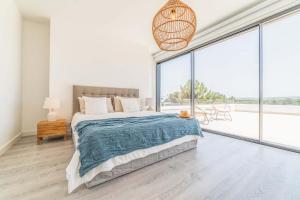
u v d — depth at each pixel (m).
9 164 1.95
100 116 2.76
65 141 2.97
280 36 2.88
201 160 2.11
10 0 2.53
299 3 2.22
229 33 3.20
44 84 3.58
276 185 1.50
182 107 4.69
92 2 2.69
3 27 2.30
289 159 2.12
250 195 1.35
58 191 1.39
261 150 2.50
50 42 3.26
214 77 4.37
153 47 4.95
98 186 1.48
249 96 3.81
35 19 3.34
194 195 1.35
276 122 4.52
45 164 1.95
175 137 2.26
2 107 2.30
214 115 4.75
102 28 3.69
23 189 1.42
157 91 5.61
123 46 4.30
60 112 3.38
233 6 2.71
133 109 3.59
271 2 2.42
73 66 3.53
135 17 3.18
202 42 3.69
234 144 2.83
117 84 4.20
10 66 2.61
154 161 2.03
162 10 1.81
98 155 1.47
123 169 1.70
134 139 1.79
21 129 3.29
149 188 1.46
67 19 3.30
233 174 1.72
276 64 2.93
